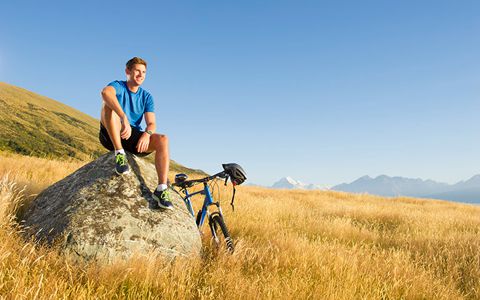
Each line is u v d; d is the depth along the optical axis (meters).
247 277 4.52
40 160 12.98
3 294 3.11
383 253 6.66
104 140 5.52
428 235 9.55
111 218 4.49
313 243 6.83
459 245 7.77
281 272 4.98
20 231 4.39
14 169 9.21
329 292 4.23
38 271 3.59
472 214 17.47
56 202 4.89
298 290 4.22
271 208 11.96
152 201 4.96
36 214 4.93
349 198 24.34
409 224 12.30
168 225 4.77
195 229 5.12
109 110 5.02
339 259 5.45
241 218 8.52
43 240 4.33
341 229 9.73
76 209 4.54
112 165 5.18
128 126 4.93
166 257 4.53
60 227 4.37
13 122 154.88
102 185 4.88
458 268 6.50
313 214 13.09
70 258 4.08
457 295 5.21
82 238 4.22
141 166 5.46
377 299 4.48
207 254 5.29
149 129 5.36
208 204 5.73
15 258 3.76
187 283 4.02
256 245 6.23
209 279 4.28
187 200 6.00
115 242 4.30
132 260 4.11
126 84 5.36
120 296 3.51
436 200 26.81
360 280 4.85
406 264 5.99
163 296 3.68
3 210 4.70
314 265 5.26
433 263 6.69
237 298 3.82
